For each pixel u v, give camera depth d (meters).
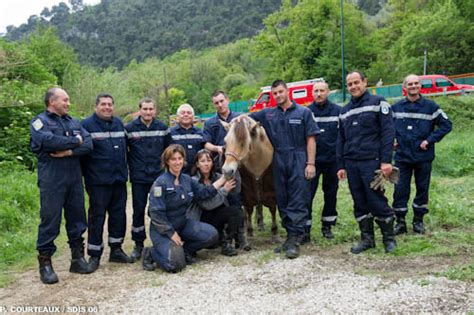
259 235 6.49
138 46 112.00
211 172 5.71
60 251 6.23
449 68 28.78
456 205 6.83
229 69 72.31
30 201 8.45
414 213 6.03
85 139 4.88
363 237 5.31
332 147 5.96
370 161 5.09
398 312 3.45
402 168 5.90
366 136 5.08
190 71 66.69
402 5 45.69
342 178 5.42
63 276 5.01
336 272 4.50
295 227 5.18
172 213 5.08
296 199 5.21
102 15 134.50
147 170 5.52
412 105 5.89
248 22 109.19
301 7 39.16
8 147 11.54
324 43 37.59
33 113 12.81
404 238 5.65
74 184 4.90
